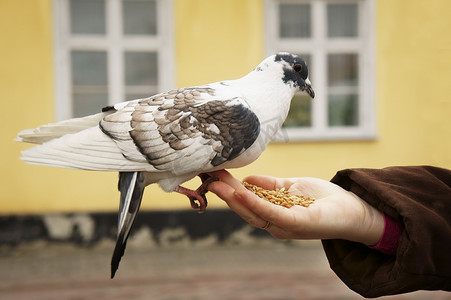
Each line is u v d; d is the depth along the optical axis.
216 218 7.87
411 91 7.96
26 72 7.61
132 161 1.82
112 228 7.74
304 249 7.73
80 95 7.99
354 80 8.34
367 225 1.71
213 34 7.84
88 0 7.88
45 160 1.80
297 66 1.99
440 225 1.50
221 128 1.82
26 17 7.59
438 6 7.70
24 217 7.61
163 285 5.76
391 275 1.57
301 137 7.98
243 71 7.86
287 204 1.90
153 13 7.96
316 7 8.20
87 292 5.54
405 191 1.62
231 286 5.65
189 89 1.92
